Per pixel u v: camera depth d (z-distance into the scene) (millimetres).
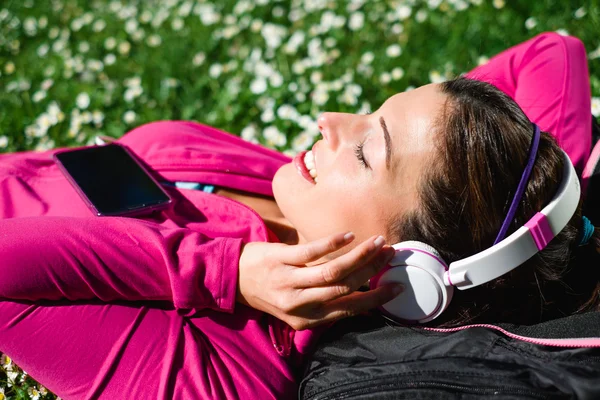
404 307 1874
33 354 1928
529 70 2648
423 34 4414
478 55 4070
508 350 1808
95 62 4586
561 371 1723
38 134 3832
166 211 2256
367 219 1892
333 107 3822
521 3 4324
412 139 1844
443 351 1810
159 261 1927
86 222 1977
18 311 1960
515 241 1749
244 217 2207
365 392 1794
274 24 4832
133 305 2020
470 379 1732
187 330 1990
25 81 4316
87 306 1983
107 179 2299
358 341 1923
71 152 2432
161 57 4617
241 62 4453
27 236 1920
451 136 1804
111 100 4160
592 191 2291
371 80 4016
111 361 1910
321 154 1976
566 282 1984
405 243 1822
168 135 2545
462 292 1897
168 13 5227
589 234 1947
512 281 1877
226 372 1940
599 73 3629
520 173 1799
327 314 1828
